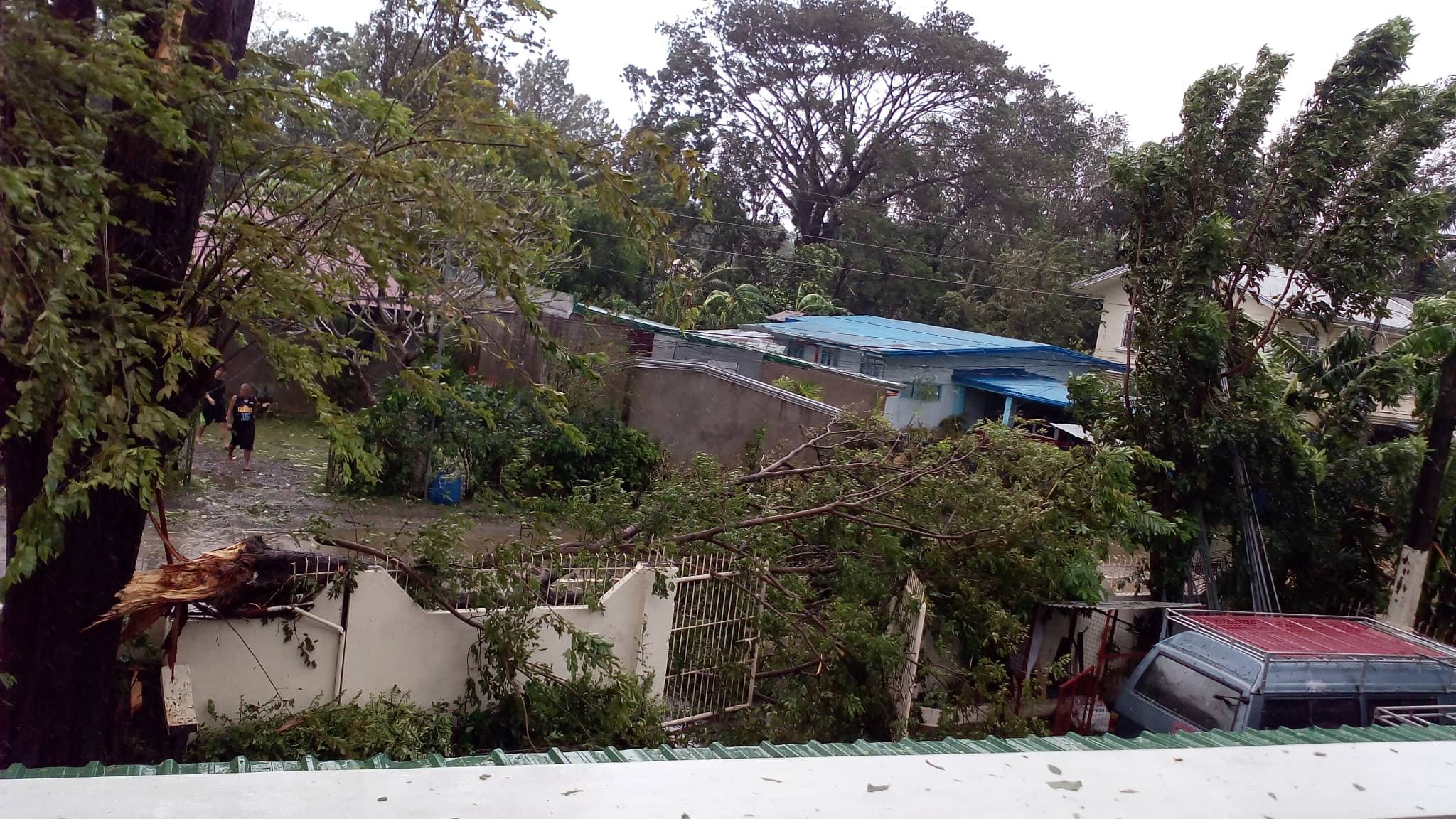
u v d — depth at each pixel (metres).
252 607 6.21
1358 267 9.69
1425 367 10.41
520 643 6.74
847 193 36.62
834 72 34.34
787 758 1.49
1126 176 10.34
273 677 6.38
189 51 4.72
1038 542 8.41
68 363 4.17
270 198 5.96
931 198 35.09
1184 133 10.20
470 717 6.85
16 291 3.83
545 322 16.48
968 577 8.69
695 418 15.03
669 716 7.52
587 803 1.30
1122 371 19.97
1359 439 10.51
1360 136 9.61
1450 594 10.49
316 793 1.26
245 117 5.14
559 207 7.96
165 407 5.28
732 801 1.33
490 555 7.17
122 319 4.64
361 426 12.99
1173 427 10.02
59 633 5.19
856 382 16.52
